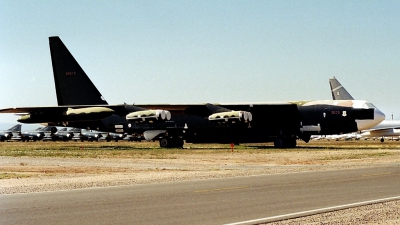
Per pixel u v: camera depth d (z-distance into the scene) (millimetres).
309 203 14727
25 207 13992
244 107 56312
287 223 11602
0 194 17219
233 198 15844
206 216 12539
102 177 24641
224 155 43875
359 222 11672
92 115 55219
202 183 20688
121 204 14562
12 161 36656
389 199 15414
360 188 18438
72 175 26016
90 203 14773
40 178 24312
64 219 12094
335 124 54500
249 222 11703
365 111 53812
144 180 22469
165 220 11992
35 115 56875
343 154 44812
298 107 55750
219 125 55875
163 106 56344
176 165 33125
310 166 31578
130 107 57219
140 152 48281
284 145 57312
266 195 16562
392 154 44688
